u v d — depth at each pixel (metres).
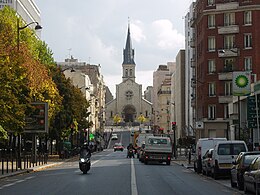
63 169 43.38
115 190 22.69
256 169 20.17
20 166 41.03
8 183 27.77
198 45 85.31
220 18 77.81
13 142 61.44
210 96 78.31
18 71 39.41
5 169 40.84
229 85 77.62
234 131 59.72
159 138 52.22
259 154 23.62
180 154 78.31
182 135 124.31
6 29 54.25
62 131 70.88
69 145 74.69
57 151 80.00
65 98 72.00
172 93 164.00
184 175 35.50
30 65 53.56
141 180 29.47
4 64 36.31
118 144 120.12
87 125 91.00
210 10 78.19
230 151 31.06
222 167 30.86
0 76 35.94
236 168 24.03
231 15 77.31
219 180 30.86
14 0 94.00
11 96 36.91
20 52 42.31
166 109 182.62
